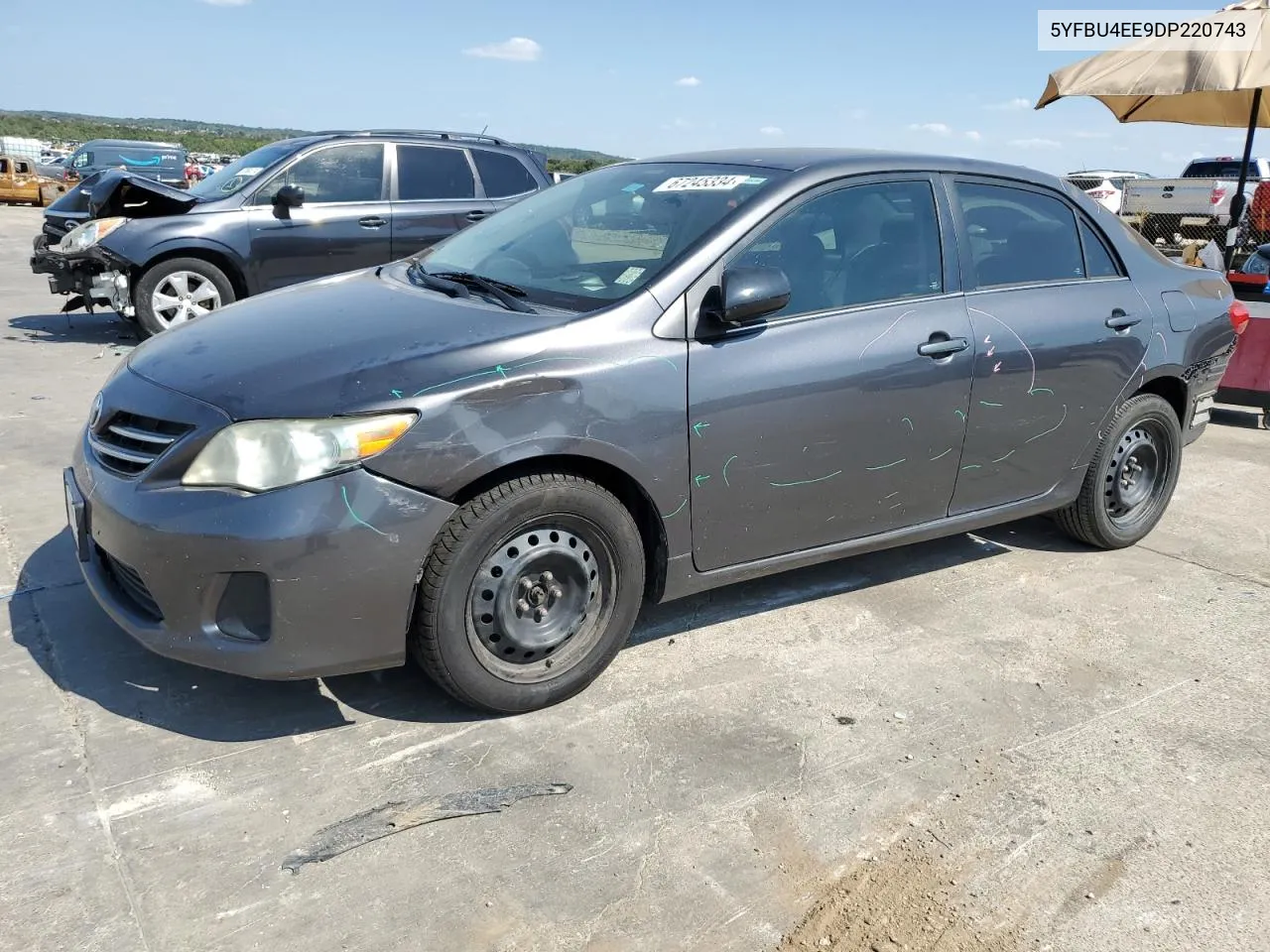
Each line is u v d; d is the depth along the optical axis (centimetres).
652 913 231
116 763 274
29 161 3319
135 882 232
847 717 317
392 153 870
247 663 266
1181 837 266
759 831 261
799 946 224
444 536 277
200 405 272
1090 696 337
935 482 379
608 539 305
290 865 240
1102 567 451
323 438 261
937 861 253
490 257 376
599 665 316
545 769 281
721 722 310
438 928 223
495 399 278
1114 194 2222
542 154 955
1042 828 267
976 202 395
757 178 352
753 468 328
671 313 311
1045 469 420
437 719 303
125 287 807
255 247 820
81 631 343
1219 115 941
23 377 725
